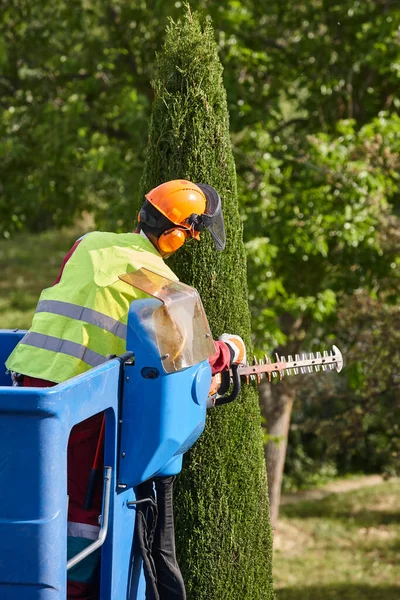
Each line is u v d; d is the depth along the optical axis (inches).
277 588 649.0
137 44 631.2
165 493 171.3
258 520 219.0
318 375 603.8
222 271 212.1
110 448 150.9
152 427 151.6
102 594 152.9
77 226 1352.1
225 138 214.1
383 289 575.8
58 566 131.1
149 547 168.6
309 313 550.6
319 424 626.8
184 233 177.6
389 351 561.3
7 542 129.6
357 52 606.9
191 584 210.1
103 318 159.8
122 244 168.4
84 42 619.8
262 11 614.9
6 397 126.0
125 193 535.8
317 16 604.7
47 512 128.9
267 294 508.4
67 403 130.4
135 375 151.4
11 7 648.4
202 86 210.4
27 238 1891.0
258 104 617.3
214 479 210.8
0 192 666.2
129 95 548.7
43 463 127.9
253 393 217.6
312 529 792.3
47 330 160.7
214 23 549.6
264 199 522.3
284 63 627.5
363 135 558.6
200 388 160.2
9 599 131.0
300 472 938.7
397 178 575.5
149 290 153.9
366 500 879.7
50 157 603.8
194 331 157.1
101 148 591.8
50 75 658.2
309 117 639.1
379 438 621.3
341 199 551.5
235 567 212.8
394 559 714.8
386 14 574.6
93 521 162.9
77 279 163.3
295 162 568.7
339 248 573.6
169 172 210.4
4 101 674.2
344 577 672.4
